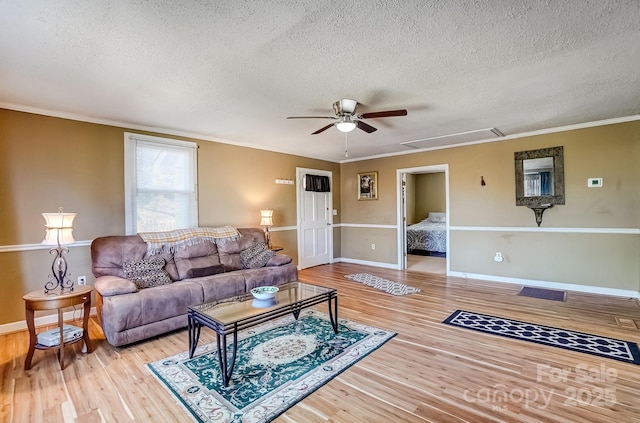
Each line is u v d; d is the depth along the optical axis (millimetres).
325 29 1981
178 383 2229
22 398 2064
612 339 2842
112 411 1929
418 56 2346
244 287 3717
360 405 1956
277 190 5867
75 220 3664
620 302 3895
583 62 2455
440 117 3898
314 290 3170
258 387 2166
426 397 2029
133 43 2123
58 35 2006
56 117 3549
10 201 3283
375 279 5336
